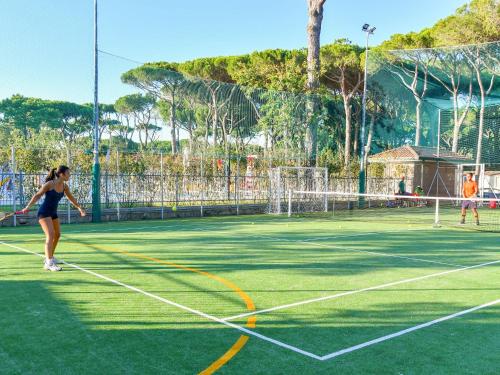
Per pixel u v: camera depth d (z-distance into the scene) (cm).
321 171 2506
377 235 1405
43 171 1873
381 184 2920
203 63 3831
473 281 789
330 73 3875
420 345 493
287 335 517
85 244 1150
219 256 1001
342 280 786
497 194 3030
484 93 2641
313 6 2797
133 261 927
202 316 579
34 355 455
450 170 3281
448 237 1370
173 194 2019
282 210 2325
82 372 418
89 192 1848
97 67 1734
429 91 2764
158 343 489
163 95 1975
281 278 795
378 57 2678
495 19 2969
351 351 473
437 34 3338
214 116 2138
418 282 777
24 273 804
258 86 3275
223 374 416
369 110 3375
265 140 2317
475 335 525
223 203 2175
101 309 603
